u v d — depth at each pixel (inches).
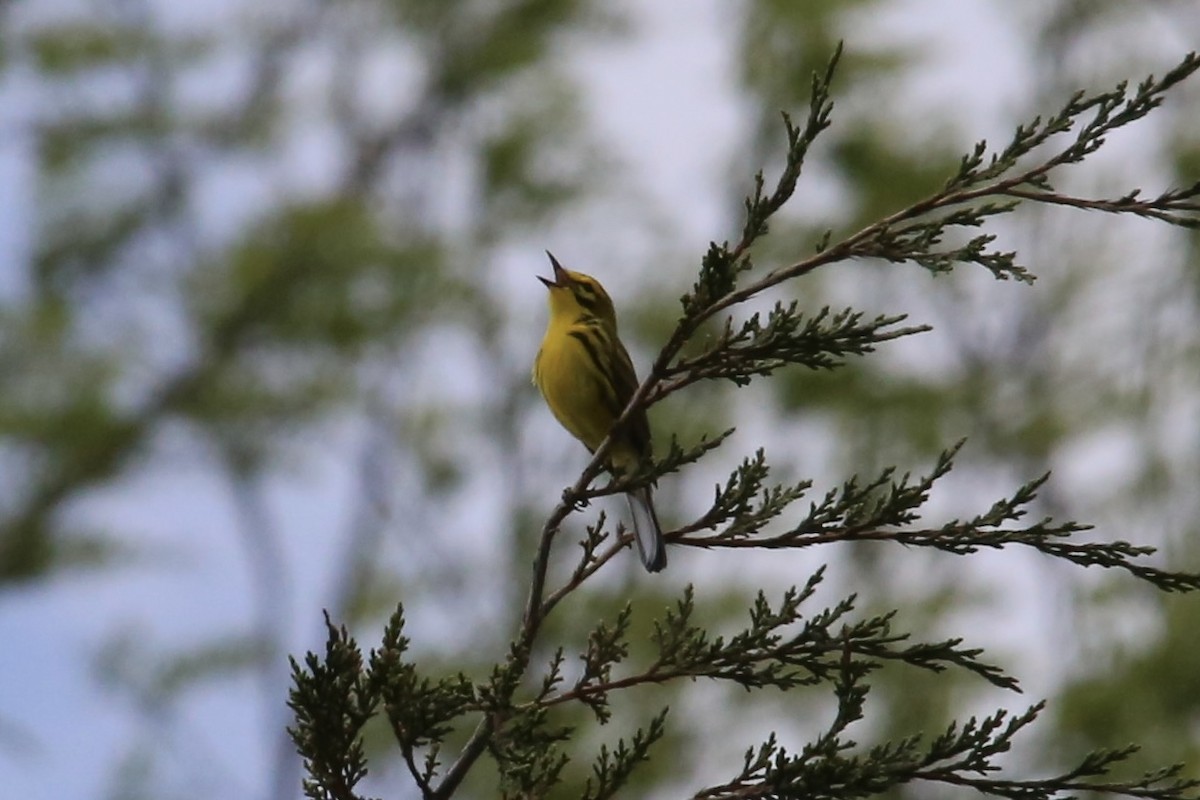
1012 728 204.4
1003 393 780.6
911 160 713.0
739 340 214.4
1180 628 638.5
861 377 724.0
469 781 574.6
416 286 710.5
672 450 220.8
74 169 729.6
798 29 711.1
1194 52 205.9
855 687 207.5
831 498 217.8
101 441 701.3
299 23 805.2
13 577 668.1
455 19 788.0
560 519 223.6
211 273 718.5
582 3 759.1
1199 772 593.3
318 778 206.5
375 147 821.2
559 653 214.4
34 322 705.0
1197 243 762.8
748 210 211.2
